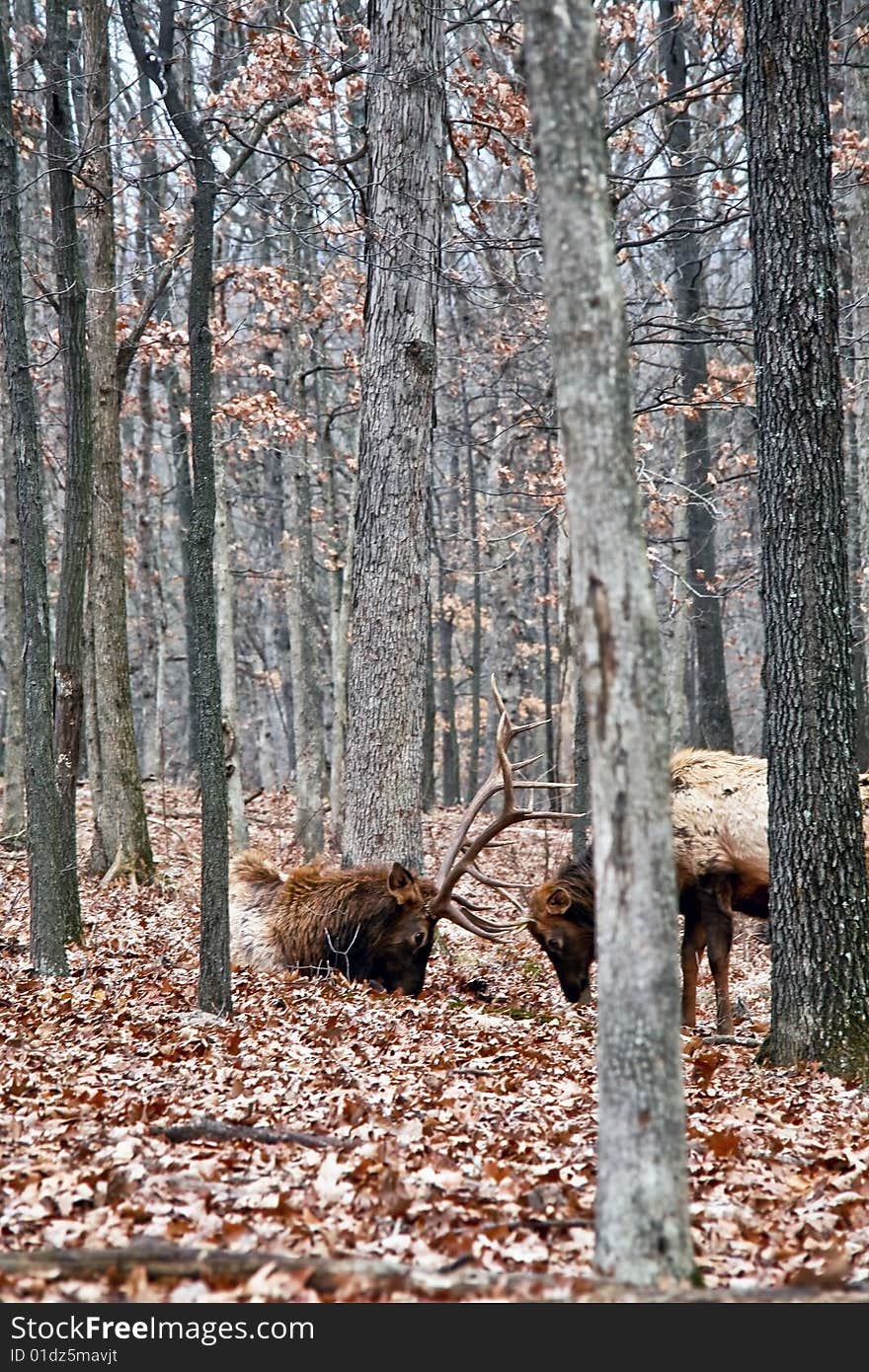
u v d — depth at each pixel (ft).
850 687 28.32
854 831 28.09
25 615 36.65
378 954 37.81
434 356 42.47
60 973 36.76
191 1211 16.83
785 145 28.19
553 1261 15.79
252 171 81.20
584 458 14.42
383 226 40.70
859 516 61.62
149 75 33.83
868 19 64.28
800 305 28.14
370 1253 15.69
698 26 65.57
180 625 159.33
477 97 53.57
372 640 41.75
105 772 59.41
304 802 74.95
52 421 96.32
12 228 35.88
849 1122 23.61
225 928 32.53
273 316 85.51
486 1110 23.04
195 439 33.01
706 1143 21.26
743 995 42.45
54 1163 18.78
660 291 68.64
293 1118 22.07
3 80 35.76
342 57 52.19
